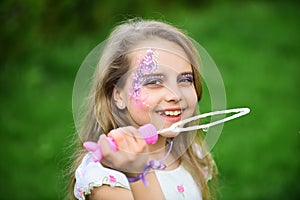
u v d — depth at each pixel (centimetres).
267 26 984
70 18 786
